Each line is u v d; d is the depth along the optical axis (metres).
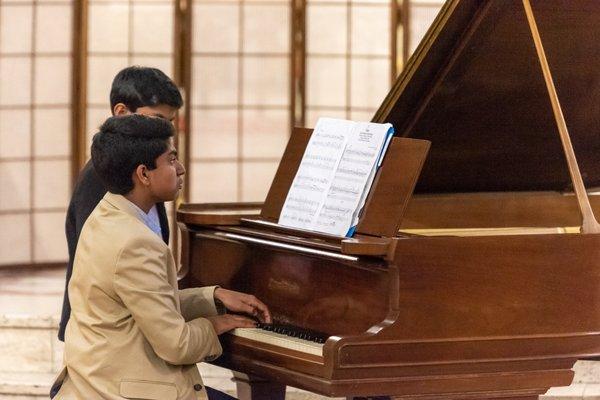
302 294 6.62
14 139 13.90
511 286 6.31
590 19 7.03
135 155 6.18
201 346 6.21
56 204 14.19
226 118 14.41
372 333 5.96
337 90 14.52
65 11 14.04
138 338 6.11
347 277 6.34
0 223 13.86
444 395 6.18
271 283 6.84
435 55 6.95
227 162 14.47
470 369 6.24
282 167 7.31
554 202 8.52
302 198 6.88
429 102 7.32
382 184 6.54
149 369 6.11
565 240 6.44
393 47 14.43
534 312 6.37
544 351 6.41
